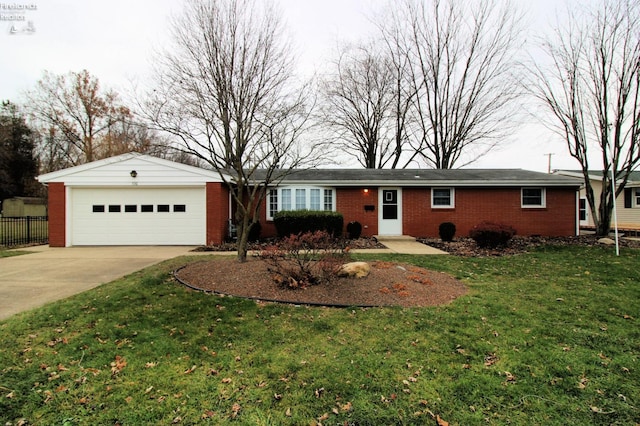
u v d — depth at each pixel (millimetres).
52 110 25938
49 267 7625
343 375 2879
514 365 3051
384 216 13945
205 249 10812
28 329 3779
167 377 2850
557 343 3510
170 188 12039
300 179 13688
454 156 24703
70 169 11734
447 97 24000
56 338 3562
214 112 7477
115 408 2447
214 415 2385
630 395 2617
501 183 13570
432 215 13961
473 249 10336
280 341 3535
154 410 2430
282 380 2809
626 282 6059
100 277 6559
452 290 5469
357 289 5180
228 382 2781
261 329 3838
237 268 6363
